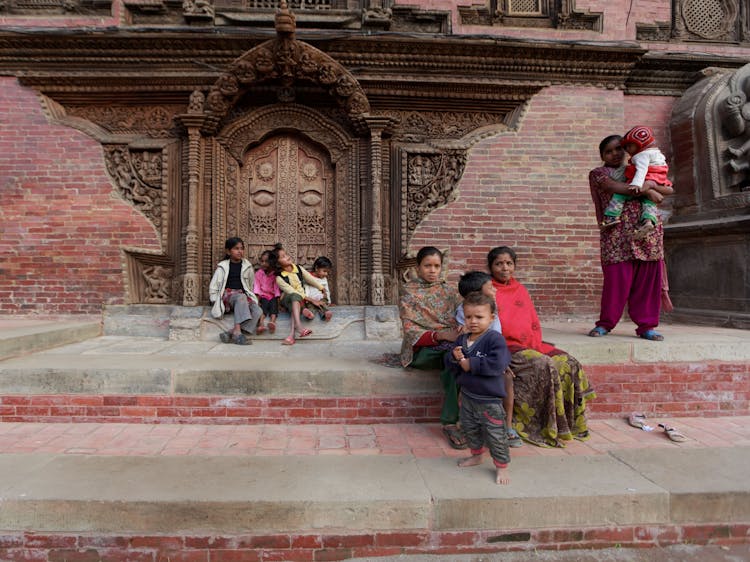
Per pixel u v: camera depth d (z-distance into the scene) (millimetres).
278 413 3525
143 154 5961
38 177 5859
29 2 5918
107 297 5848
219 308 5137
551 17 6434
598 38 6332
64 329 4855
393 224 6059
